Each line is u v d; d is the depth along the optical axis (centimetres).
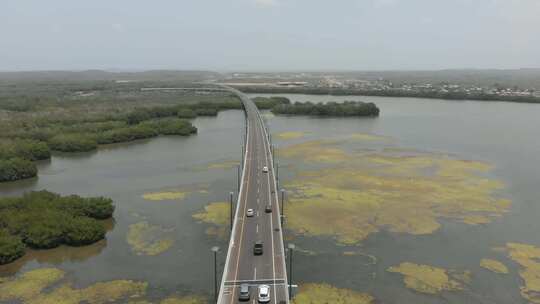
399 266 7325
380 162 14450
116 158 15412
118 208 10156
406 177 12606
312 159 14850
